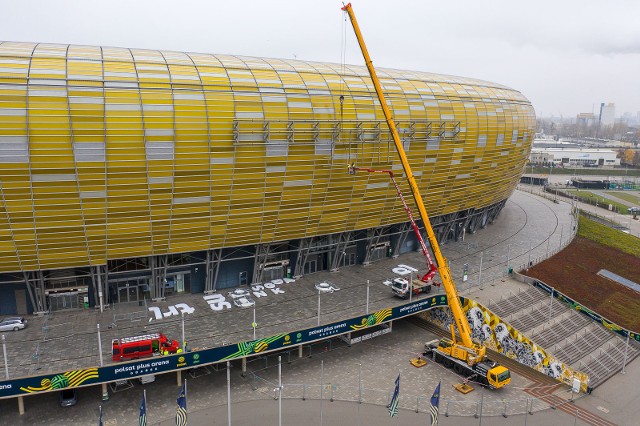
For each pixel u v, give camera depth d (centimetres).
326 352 5969
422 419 4675
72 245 5450
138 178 5275
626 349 5959
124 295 6259
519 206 13475
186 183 5541
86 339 5244
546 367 5662
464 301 6538
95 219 5341
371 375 5447
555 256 8712
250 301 6338
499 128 8425
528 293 7100
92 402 4784
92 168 5019
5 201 4872
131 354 4703
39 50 5103
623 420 4831
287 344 5325
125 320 5744
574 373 5381
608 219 13225
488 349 6303
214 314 5975
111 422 4478
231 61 6044
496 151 8612
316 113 6119
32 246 5281
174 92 5241
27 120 4644
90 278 6028
